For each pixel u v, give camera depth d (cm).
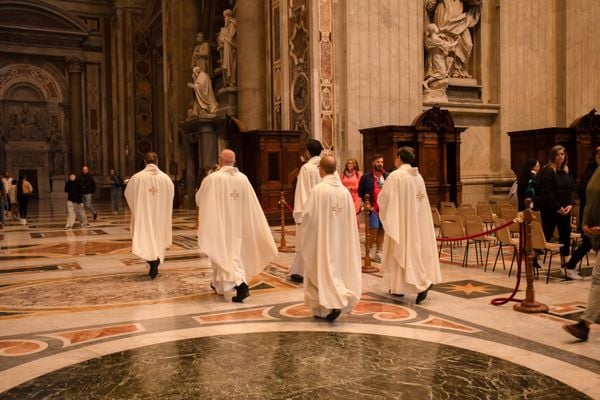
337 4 1588
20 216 1831
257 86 1838
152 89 3431
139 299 687
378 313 604
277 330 545
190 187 2280
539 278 789
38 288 761
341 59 1591
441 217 923
